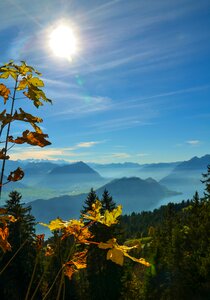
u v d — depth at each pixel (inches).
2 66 105.4
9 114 92.0
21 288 1199.6
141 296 1615.4
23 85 105.3
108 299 1381.6
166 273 1715.1
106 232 1119.0
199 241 1233.4
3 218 95.0
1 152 89.8
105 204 1369.3
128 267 1568.7
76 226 108.3
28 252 1132.5
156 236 1996.8
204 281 1196.5
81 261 103.1
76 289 1387.8
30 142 91.2
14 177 89.5
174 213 2055.9
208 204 1225.4
